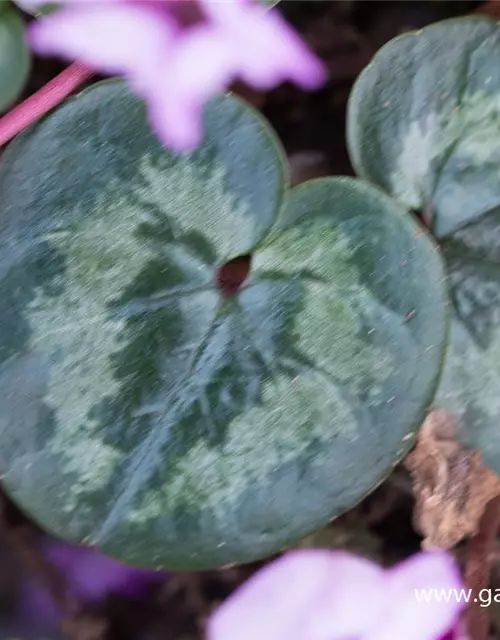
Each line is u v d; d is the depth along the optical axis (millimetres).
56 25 232
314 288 230
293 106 272
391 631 240
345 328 228
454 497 242
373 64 237
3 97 236
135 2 232
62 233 229
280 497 226
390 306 227
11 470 225
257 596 240
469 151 239
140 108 230
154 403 229
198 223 231
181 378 229
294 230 231
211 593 267
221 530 226
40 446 226
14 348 227
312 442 227
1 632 262
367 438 226
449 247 240
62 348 228
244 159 230
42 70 262
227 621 240
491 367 236
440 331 225
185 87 230
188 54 231
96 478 226
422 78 237
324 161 270
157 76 230
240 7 233
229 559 225
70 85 236
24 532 266
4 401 226
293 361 229
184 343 230
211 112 230
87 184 230
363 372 227
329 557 241
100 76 253
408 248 227
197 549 225
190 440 228
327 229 230
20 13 248
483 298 238
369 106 238
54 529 225
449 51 237
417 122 238
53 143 229
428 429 238
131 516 226
